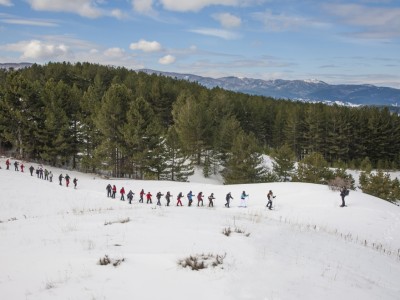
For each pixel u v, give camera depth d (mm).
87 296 7145
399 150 86125
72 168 57594
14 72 54438
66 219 15758
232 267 8766
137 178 54562
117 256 9289
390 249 18109
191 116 61906
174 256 9289
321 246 13133
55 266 8867
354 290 8562
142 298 7102
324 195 29891
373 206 27047
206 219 15516
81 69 107188
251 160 52062
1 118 51125
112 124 52031
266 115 96812
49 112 52000
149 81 100875
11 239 12242
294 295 7617
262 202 29172
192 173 55750
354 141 86062
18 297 7270
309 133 85938
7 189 30625
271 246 11227
